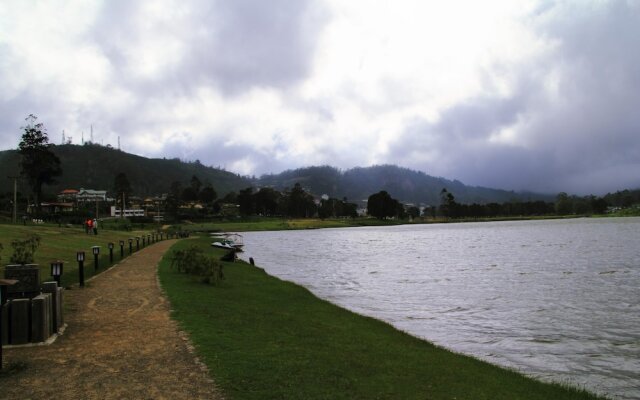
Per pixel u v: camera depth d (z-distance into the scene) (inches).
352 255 2261.3
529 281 1298.0
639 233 3563.0
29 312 416.5
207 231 5329.7
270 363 385.1
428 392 366.9
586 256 1968.5
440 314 877.8
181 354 396.5
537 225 6048.2
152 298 677.3
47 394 303.7
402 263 1841.8
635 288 1154.7
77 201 7101.4
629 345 671.8
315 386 342.3
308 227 6737.2
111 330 478.0
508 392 403.5
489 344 677.3
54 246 1401.3
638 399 478.3
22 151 3853.3
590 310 903.7
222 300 722.2
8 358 376.2
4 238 1443.2
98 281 855.1
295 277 1441.9
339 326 637.9
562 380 530.6
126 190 7042.3
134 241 2225.6
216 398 303.0
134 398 298.8
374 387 359.6
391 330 665.0
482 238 3511.3
